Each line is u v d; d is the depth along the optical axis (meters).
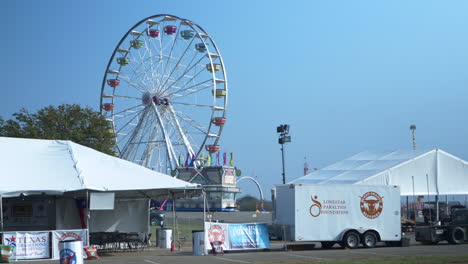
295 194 26.28
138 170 27.06
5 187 22.81
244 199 88.88
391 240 27.33
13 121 47.22
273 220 28.09
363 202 27.09
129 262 21.12
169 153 67.94
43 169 24.97
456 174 38.03
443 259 20.16
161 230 29.77
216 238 25.23
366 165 39.44
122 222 30.05
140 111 68.38
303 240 26.19
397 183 36.81
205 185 73.62
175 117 68.19
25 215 27.22
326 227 26.53
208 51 64.94
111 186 24.34
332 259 21.17
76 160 26.09
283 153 50.69
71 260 19.08
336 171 40.09
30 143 27.53
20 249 22.22
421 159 37.56
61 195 24.98
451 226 29.52
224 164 75.88
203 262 20.78
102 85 67.56
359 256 22.52
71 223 28.22
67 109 48.69
